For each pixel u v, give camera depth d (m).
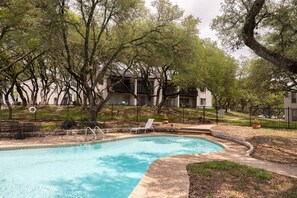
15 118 22.56
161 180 6.62
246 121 28.70
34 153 11.80
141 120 25.72
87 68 19.06
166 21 19.62
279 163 8.82
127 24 18.91
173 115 31.20
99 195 6.98
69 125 17.62
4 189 7.36
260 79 22.83
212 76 31.00
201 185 6.23
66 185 7.79
